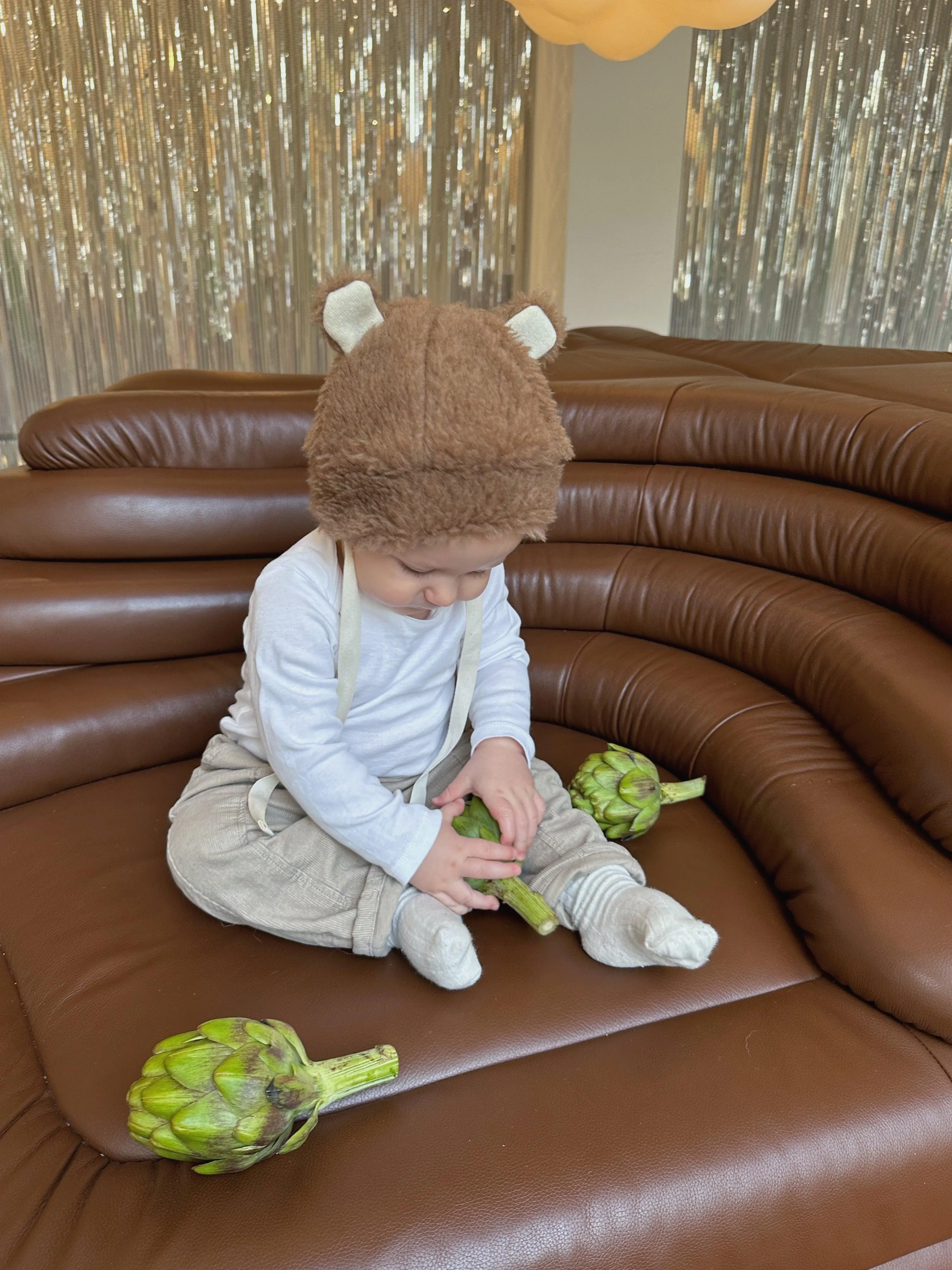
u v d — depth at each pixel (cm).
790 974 79
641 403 137
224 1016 71
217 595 114
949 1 299
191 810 85
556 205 310
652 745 115
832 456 118
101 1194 59
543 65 295
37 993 76
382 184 305
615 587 130
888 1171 65
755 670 113
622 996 75
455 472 64
